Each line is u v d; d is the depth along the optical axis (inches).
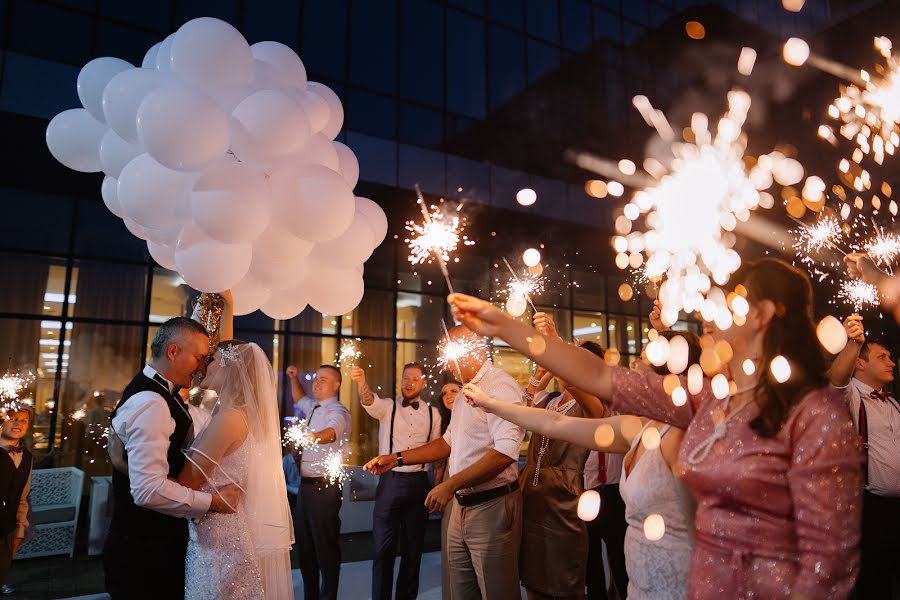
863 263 112.5
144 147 88.7
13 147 299.0
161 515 93.4
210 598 86.4
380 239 115.7
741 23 586.9
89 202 339.6
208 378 99.5
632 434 71.5
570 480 119.4
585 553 119.8
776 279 56.9
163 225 90.7
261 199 84.0
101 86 95.3
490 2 491.5
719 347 59.9
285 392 375.9
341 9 419.5
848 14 489.1
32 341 318.3
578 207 490.9
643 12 573.0
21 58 303.4
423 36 453.7
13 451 172.1
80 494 269.6
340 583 217.3
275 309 114.3
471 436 117.6
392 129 427.8
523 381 432.5
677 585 63.6
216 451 91.0
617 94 539.8
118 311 340.5
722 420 57.1
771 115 529.3
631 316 523.5
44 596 207.0
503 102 480.1
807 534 47.6
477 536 112.4
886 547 139.9
